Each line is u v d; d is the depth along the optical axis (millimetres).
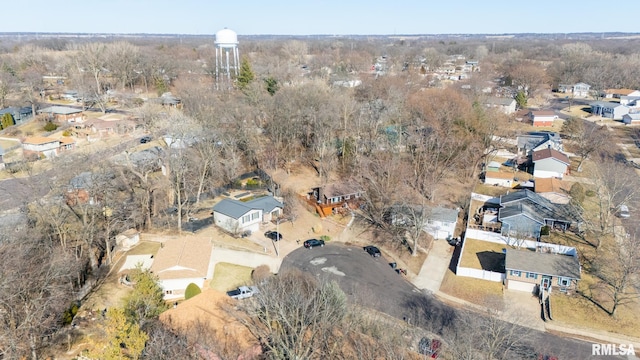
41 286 34469
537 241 53062
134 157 65562
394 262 50781
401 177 63469
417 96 80062
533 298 44125
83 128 91875
